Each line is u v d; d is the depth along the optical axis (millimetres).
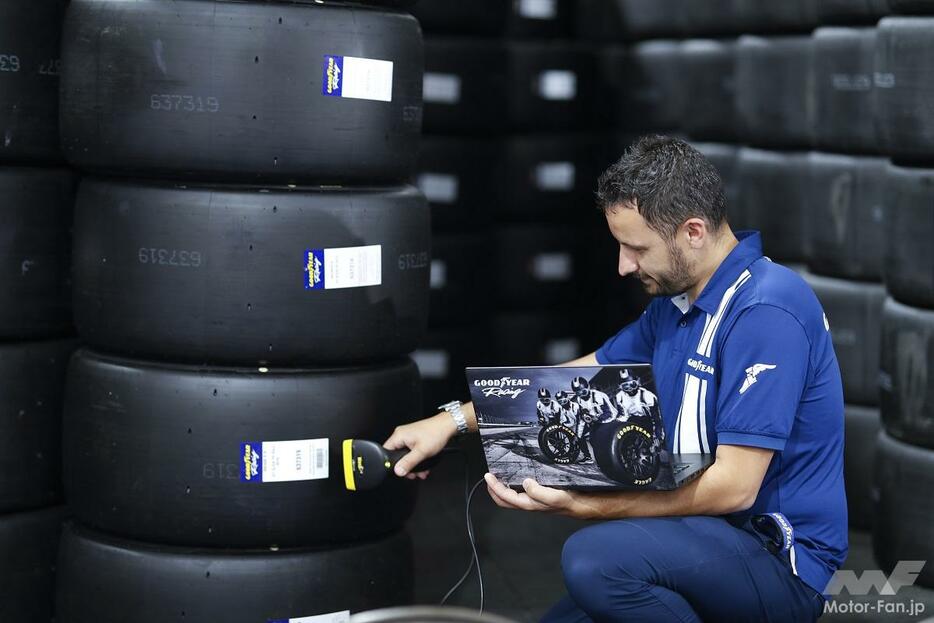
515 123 5113
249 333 2514
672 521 2330
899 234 3311
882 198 3699
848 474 3869
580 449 2270
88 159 2619
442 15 4715
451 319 4859
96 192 2623
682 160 2336
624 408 2254
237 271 2492
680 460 2363
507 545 3678
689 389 2393
